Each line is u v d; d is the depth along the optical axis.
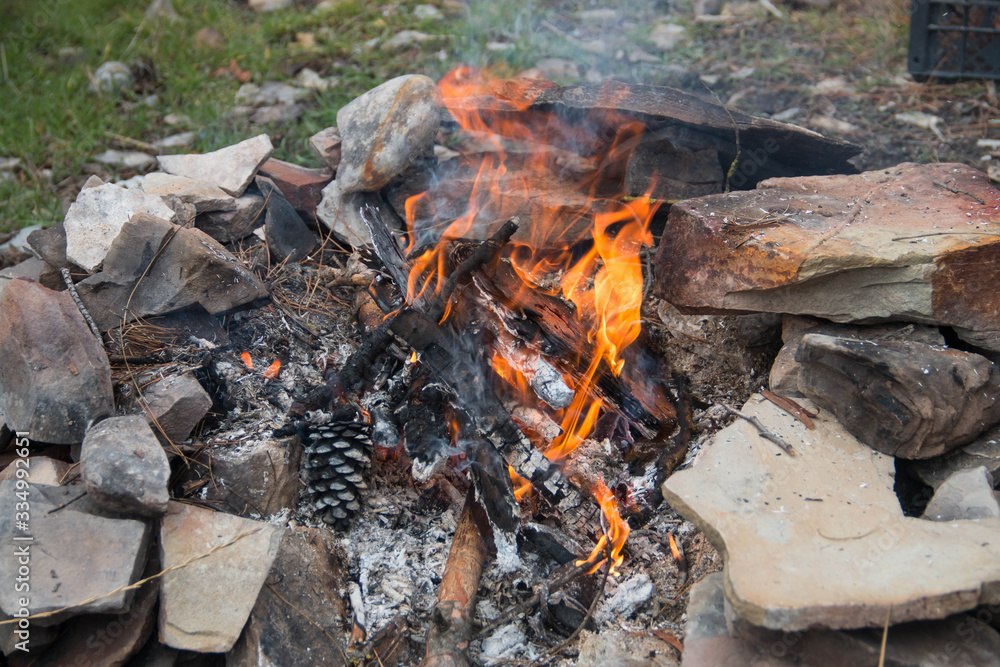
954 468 0.80
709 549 0.82
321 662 0.77
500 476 0.83
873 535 0.71
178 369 0.90
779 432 0.80
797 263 0.81
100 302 0.93
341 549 0.85
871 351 0.78
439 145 1.28
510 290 0.92
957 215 0.87
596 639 0.77
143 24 1.79
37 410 0.82
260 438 0.87
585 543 0.85
